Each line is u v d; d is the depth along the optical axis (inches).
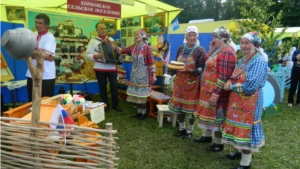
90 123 107.4
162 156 121.0
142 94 164.4
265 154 127.6
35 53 63.8
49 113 95.7
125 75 236.4
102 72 182.4
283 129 166.4
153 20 203.2
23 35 55.2
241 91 95.6
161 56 201.3
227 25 292.2
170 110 143.1
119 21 237.8
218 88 105.8
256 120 98.5
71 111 106.8
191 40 129.7
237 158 120.3
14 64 193.2
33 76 65.0
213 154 124.4
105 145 69.8
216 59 111.3
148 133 149.8
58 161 70.7
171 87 178.9
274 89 208.8
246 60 98.2
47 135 70.8
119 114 185.2
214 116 115.4
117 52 176.6
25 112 104.2
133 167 109.6
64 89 217.3
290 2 705.6
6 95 195.6
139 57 160.9
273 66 257.1
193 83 132.5
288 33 387.2
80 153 71.1
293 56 229.8
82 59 230.1
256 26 250.2
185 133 147.3
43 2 173.9
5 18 180.4
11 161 74.8
